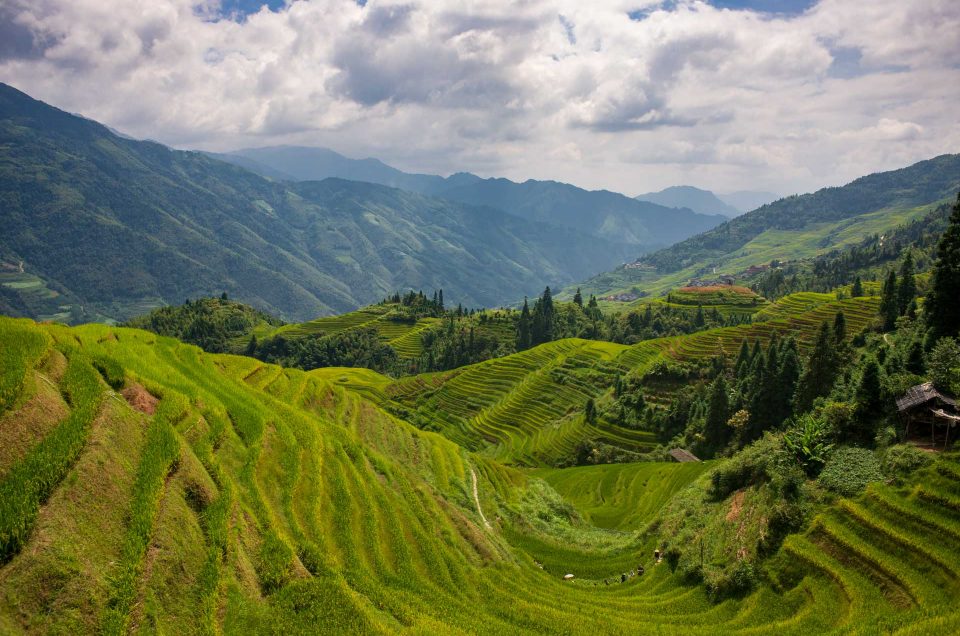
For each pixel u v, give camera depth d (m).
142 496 20.52
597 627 27.88
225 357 50.34
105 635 16.44
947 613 22.53
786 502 32.69
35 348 22.78
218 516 22.80
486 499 51.94
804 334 111.75
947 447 31.23
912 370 44.12
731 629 27.00
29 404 20.22
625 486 76.00
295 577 23.66
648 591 35.12
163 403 27.23
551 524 53.12
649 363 118.62
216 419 30.03
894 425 35.19
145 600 18.11
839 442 37.25
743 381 90.19
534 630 26.94
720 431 83.38
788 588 28.38
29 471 18.28
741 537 33.88
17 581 15.90
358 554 28.48
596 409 108.69
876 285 155.75
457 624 25.55
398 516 34.75
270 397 40.28
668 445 92.94
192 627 18.78
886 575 25.69
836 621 24.84
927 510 27.55
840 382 64.00
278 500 28.45
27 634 15.27
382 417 58.41
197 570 20.47
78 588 16.80
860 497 30.33
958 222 52.03
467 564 33.72
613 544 47.47
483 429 121.69
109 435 21.70
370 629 21.69
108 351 31.50
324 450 36.16
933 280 54.19
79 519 18.30
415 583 28.59
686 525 40.59
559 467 97.06
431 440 62.62
